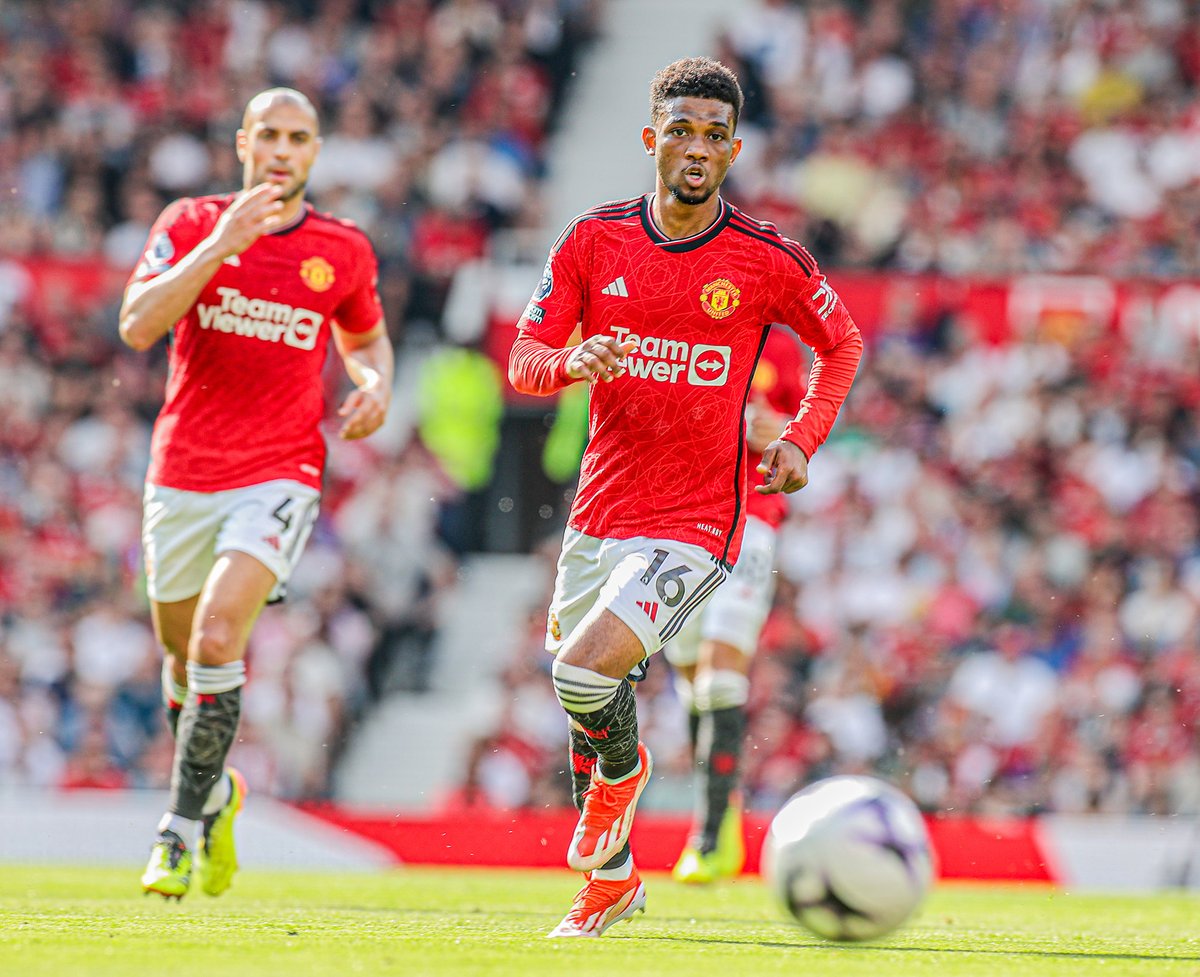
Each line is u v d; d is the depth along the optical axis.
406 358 60.00
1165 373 57.97
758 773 50.19
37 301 59.41
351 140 66.19
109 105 68.38
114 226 66.50
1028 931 20.22
